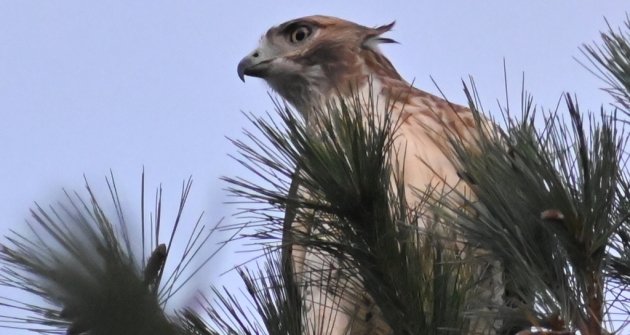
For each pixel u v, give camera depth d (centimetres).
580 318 534
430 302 586
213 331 532
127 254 366
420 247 609
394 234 591
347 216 589
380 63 1303
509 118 595
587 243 538
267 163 589
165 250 425
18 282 422
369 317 764
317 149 578
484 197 573
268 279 612
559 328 528
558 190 543
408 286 587
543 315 542
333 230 598
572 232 538
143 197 425
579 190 544
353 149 578
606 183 543
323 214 600
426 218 672
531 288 551
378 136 588
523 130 581
